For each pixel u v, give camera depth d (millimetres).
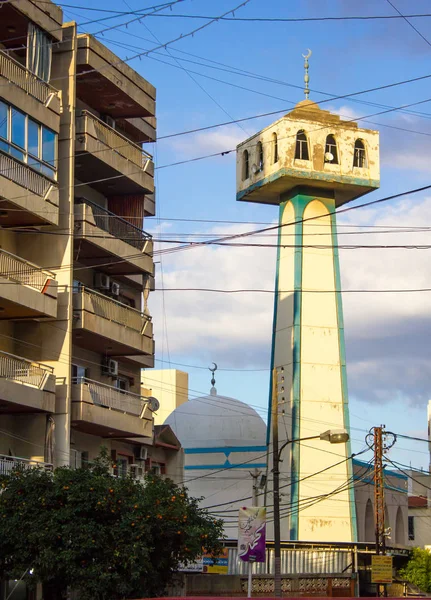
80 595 33344
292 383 64688
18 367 40281
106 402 44188
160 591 35562
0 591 36844
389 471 80312
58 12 42469
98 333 43562
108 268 47406
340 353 65625
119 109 48375
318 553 58188
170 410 91000
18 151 38812
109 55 45531
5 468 37656
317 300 65938
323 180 64688
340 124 65875
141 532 33562
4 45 42094
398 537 82500
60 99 42000
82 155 43562
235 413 72688
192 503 37938
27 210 39188
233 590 49250
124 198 48969
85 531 33031
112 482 34562
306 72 67062
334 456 64125
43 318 41438
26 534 33219
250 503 70312
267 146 65750
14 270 39094
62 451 41000
